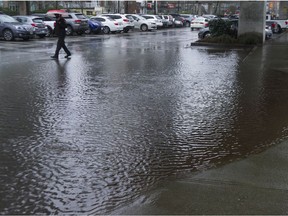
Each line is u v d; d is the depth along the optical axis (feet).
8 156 17.28
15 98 28.12
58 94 29.68
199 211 12.58
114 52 63.10
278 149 18.51
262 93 31.40
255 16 81.66
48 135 20.17
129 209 12.79
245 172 15.75
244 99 29.12
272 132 21.21
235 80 37.58
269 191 13.98
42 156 17.33
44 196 13.69
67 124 22.08
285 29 146.92
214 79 37.93
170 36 112.37
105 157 17.33
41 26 91.81
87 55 57.88
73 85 33.35
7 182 14.73
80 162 16.71
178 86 33.73
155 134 20.58
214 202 13.16
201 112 25.13
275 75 41.14
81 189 14.24
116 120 22.99
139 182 14.85
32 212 12.61
